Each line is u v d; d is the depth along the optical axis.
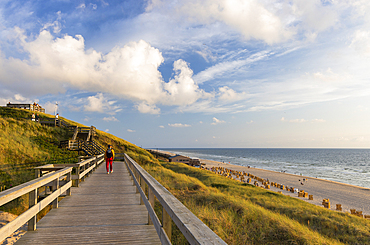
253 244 7.16
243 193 20.92
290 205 16.38
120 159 29.75
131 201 6.60
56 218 4.93
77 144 24.92
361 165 111.06
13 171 14.89
